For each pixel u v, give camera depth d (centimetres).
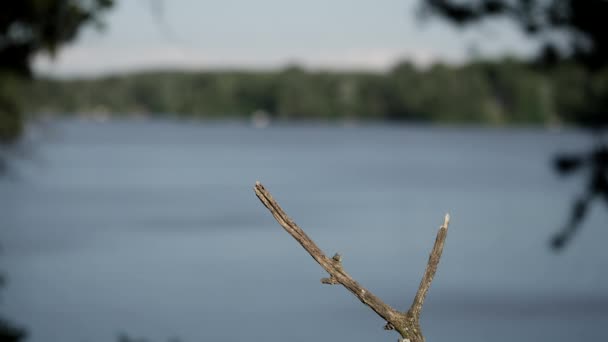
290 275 3400
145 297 2711
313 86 19712
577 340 2392
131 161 12519
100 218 5384
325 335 2334
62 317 2252
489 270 3653
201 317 2462
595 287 3222
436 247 245
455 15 904
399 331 237
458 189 8525
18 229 4612
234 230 4978
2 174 1789
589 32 873
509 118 13038
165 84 18725
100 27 962
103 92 17338
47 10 945
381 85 18050
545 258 3944
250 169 11500
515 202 7069
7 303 2370
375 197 7531
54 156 12631
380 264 3772
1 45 963
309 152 16762
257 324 2412
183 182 8956
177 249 4094
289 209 6406
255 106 19550
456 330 2531
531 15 899
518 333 2456
